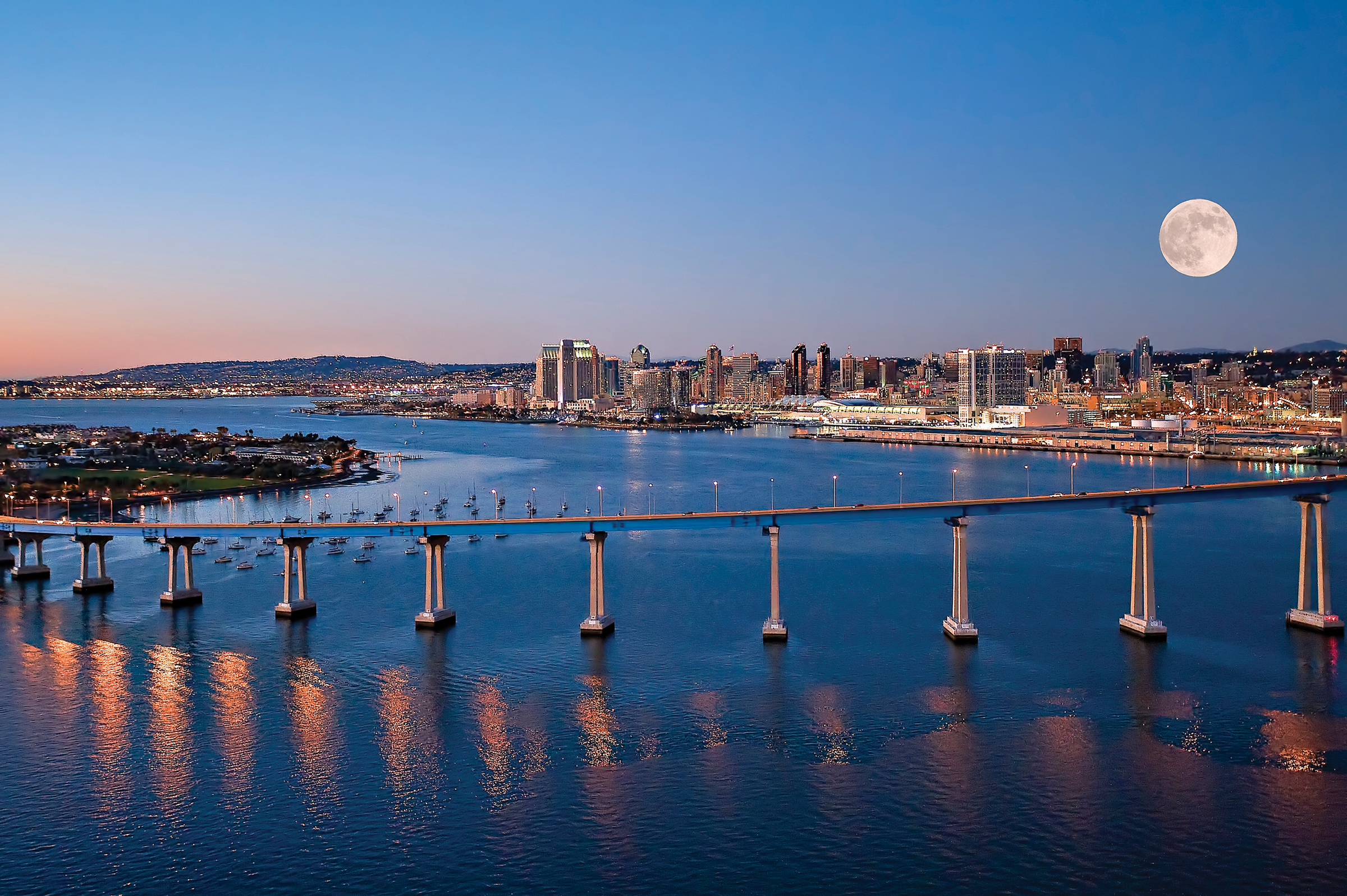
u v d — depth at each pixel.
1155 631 153.50
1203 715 122.31
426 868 92.12
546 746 116.19
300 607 178.00
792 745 115.31
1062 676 136.62
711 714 124.81
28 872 92.38
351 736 120.00
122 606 186.50
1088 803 101.25
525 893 88.44
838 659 145.88
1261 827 96.62
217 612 181.50
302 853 94.75
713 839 95.94
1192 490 165.25
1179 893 87.12
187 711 128.50
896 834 96.31
